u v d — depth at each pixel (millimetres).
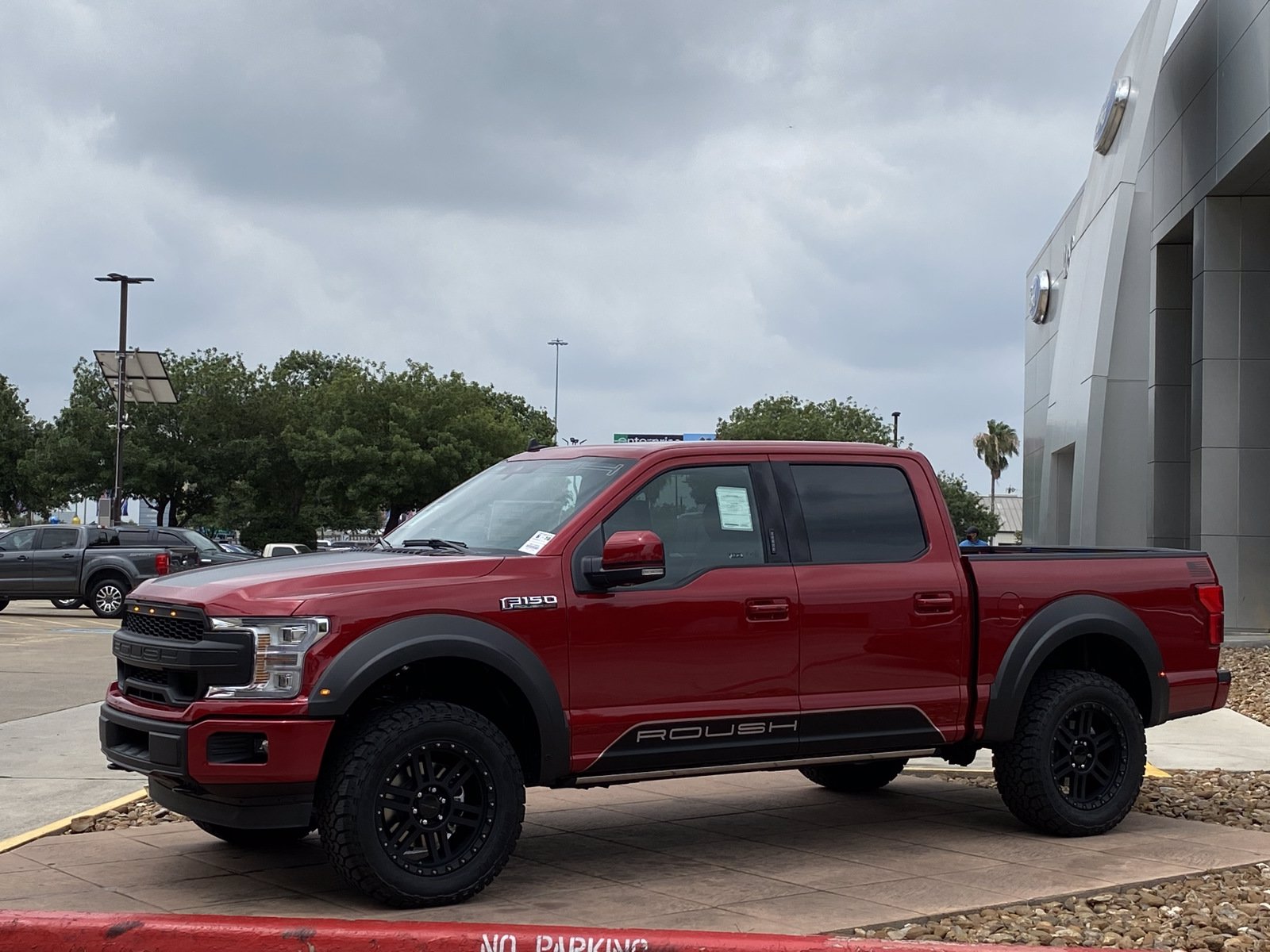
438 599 5527
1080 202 30406
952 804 7992
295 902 5527
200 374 57625
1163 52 24266
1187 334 26969
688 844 6820
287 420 58750
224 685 5289
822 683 6371
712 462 6398
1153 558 7500
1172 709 7430
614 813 7672
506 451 58438
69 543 25109
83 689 13625
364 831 5234
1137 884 6004
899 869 6238
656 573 5812
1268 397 22906
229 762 5211
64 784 8547
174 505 58844
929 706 6633
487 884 5508
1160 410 26875
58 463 54438
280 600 5336
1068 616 7016
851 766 8203
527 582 5730
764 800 8094
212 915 4602
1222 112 22125
